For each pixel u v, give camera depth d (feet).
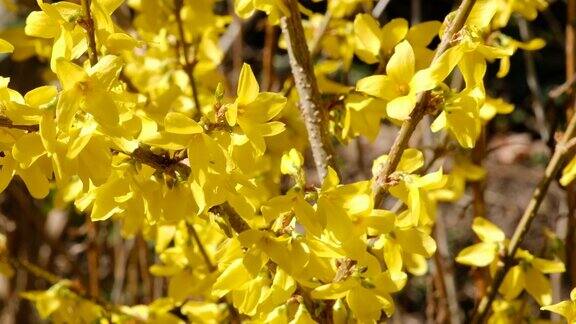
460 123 1.58
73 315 2.10
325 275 1.57
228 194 1.54
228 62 3.73
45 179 1.53
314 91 1.83
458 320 2.71
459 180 2.26
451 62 1.52
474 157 2.28
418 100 1.58
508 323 2.09
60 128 1.40
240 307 1.61
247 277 1.59
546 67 5.91
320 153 1.82
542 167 4.99
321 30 2.31
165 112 1.96
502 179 5.17
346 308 1.65
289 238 1.53
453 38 1.56
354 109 1.82
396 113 1.53
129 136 1.44
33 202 3.27
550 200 4.31
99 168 1.47
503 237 1.91
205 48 2.27
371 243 1.69
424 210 1.62
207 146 1.47
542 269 1.91
